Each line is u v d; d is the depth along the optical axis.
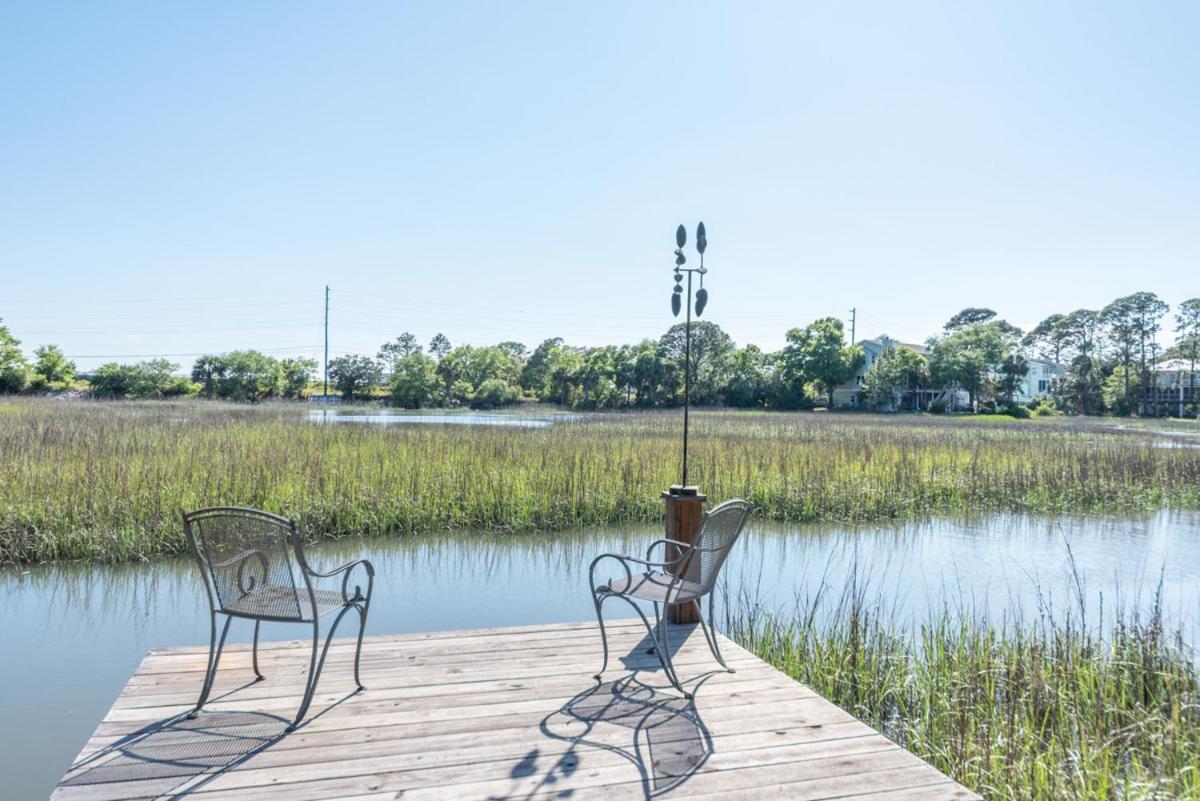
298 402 50.16
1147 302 65.50
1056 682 4.52
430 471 11.82
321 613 3.48
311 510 10.05
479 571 8.62
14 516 8.74
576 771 2.96
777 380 60.56
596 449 15.53
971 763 3.69
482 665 4.19
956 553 9.67
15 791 3.77
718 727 3.40
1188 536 10.88
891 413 54.56
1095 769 3.53
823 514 11.99
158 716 3.43
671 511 4.98
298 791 2.77
